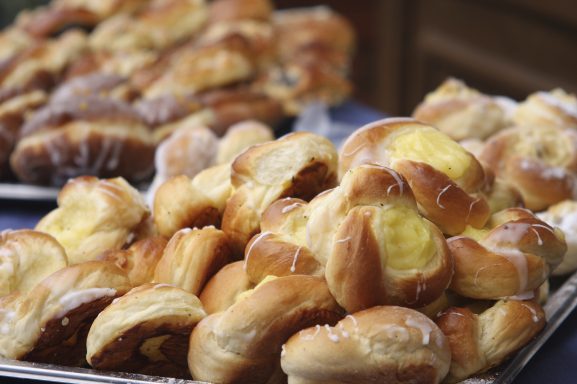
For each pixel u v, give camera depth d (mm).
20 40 1722
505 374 817
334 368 755
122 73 1548
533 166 1023
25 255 870
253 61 1568
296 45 1751
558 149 1074
